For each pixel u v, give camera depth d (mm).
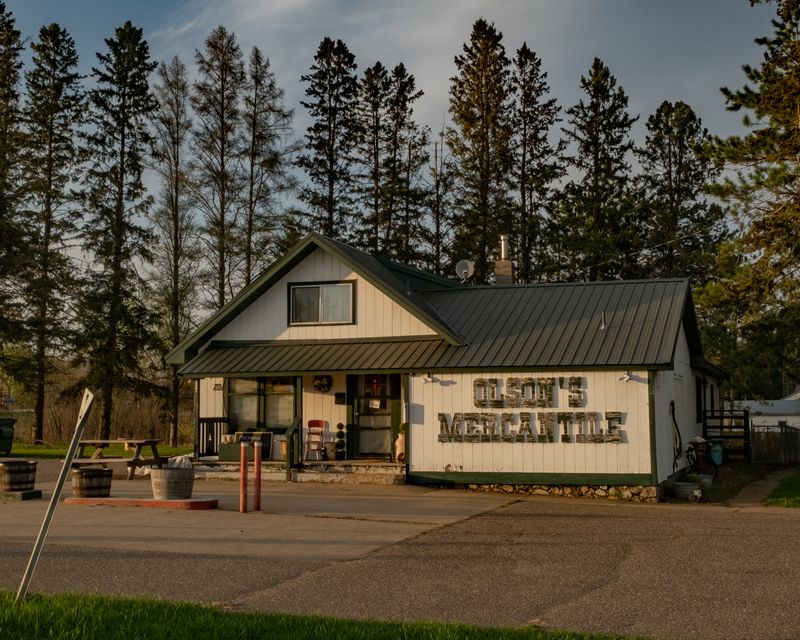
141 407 44812
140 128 42312
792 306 28375
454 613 8562
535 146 49531
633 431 18766
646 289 21859
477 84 48344
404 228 47531
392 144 47906
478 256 47531
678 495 19156
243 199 41562
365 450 22297
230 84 41625
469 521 14758
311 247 22531
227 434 23141
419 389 20344
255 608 8672
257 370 21344
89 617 7676
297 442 21734
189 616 7863
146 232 41625
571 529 13938
